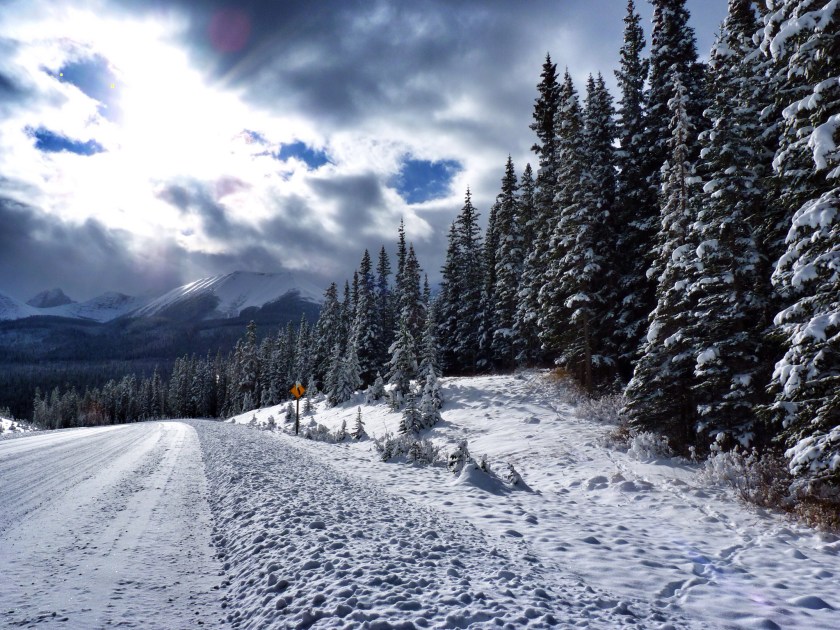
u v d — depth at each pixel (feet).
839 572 17.49
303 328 226.17
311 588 13.09
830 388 24.86
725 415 38.45
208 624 11.81
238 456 45.39
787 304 38.06
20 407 554.46
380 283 186.29
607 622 11.95
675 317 44.52
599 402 63.98
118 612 12.16
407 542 17.92
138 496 27.76
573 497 31.73
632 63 82.12
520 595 13.14
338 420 108.68
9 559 16.17
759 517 25.00
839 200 23.90
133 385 445.37
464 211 147.13
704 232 41.29
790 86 40.57
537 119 115.55
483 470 35.73
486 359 131.54
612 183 82.64
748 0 48.29
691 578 16.56
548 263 89.71
